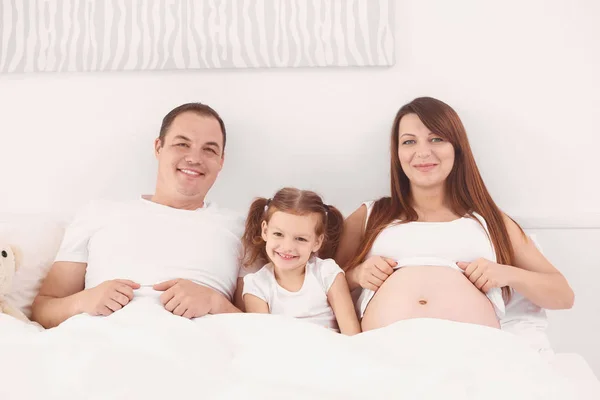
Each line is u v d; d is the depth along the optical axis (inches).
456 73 68.4
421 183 59.1
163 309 48.3
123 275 55.7
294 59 68.8
